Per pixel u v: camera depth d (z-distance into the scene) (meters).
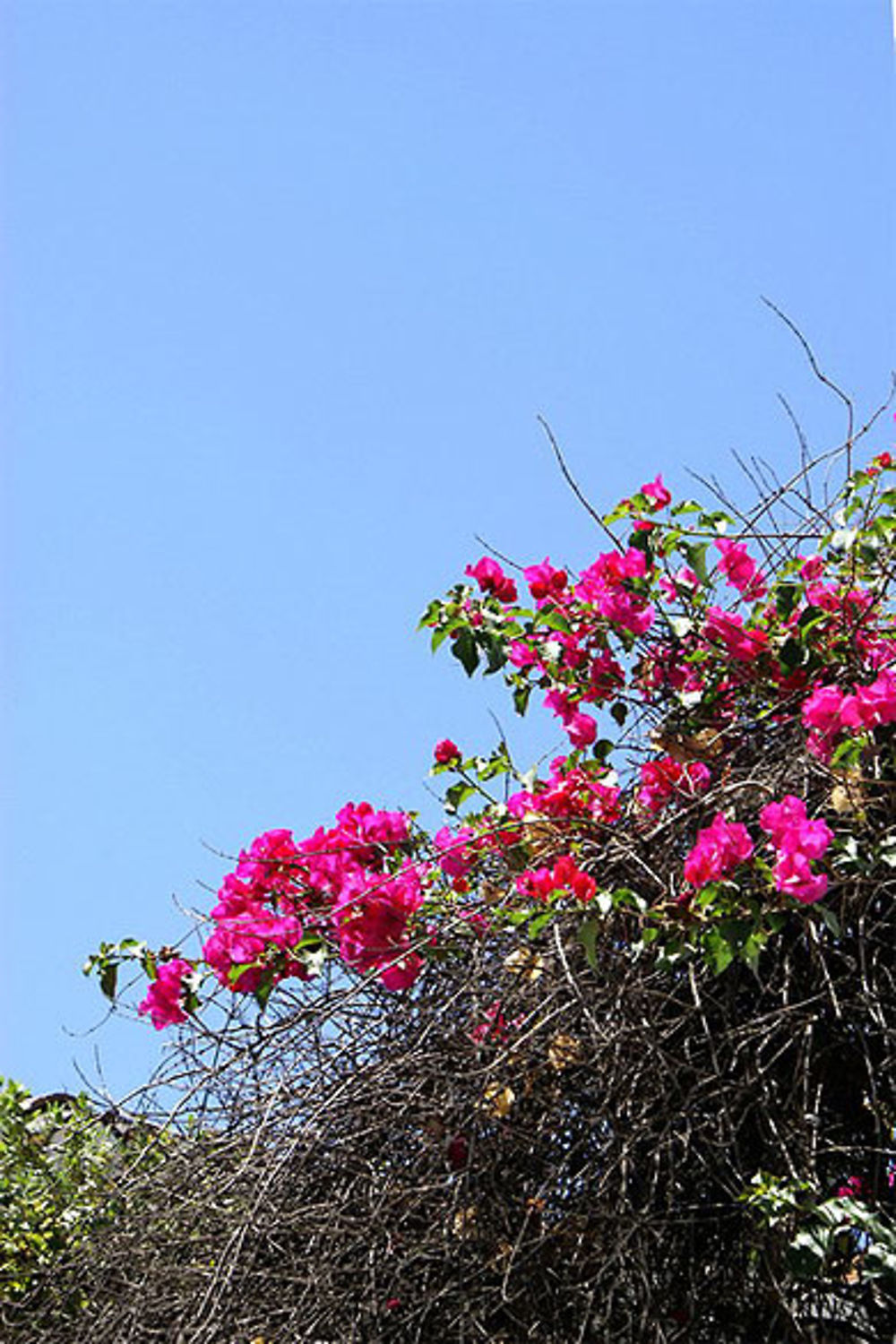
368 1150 1.99
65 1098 3.19
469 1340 1.90
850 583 2.13
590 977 1.95
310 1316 1.91
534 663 2.43
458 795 2.39
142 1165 2.32
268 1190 1.96
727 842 1.80
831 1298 1.91
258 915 2.22
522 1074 1.92
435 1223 1.91
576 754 2.39
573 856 2.09
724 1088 1.83
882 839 1.94
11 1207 2.86
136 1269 2.14
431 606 2.37
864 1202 1.87
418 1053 2.01
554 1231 1.86
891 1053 1.85
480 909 2.10
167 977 2.32
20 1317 2.49
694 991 1.82
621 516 2.32
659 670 2.35
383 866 2.30
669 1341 1.81
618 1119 1.84
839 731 1.97
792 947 1.87
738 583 2.35
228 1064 2.16
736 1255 1.88
